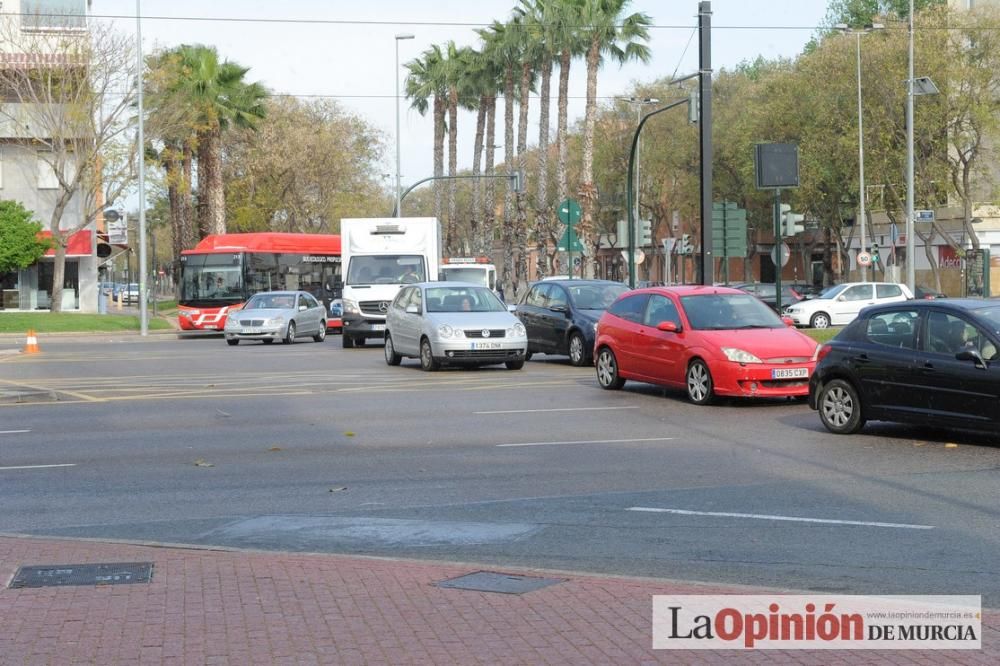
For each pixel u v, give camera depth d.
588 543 8.87
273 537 9.30
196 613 6.73
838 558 8.24
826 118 58.66
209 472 12.55
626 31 54.25
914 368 13.82
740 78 72.50
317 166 73.88
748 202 72.19
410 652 5.96
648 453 13.43
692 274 90.50
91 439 15.35
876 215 71.94
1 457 13.88
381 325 35.09
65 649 6.05
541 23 56.97
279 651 5.99
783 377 17.80
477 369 26.19
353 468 12.66
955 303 13.92
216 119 57.84
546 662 5.79
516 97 66.19
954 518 9.51
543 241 63.16
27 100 53.56
